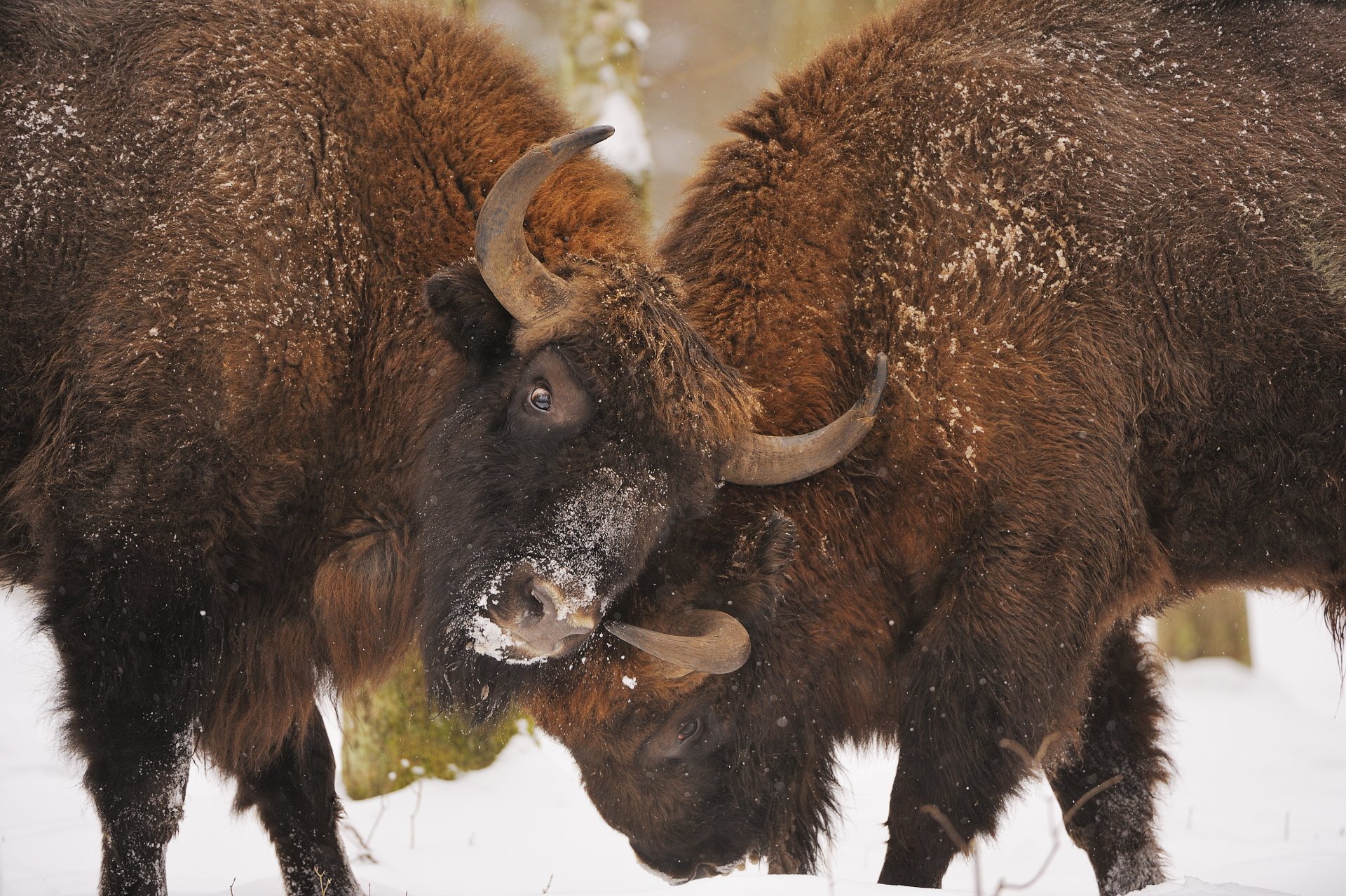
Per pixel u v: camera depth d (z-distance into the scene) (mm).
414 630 18047
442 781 26500
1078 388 17828
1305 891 18562
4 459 17547
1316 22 20406
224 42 17891
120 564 16344
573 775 27422
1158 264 18484
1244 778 31562
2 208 17438
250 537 17000
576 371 14680
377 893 19516
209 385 16547
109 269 17047
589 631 14539
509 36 19766
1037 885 21891
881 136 18891
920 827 17719
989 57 19297
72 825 24000
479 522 14906
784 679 18406
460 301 15555
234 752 17938
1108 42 19688
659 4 68875
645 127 29609
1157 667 20750
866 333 18219
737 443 15648
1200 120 19297
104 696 16312
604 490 14398
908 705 18016
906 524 18109
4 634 33469
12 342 17359
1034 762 15445
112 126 17578
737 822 18781
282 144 17344
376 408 17609
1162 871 19953
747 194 18891
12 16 18094
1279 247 18781
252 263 16859
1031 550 17516
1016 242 18062
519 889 20625
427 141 17875
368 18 18547
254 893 19000
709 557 16406
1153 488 18812
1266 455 18750
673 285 15984
